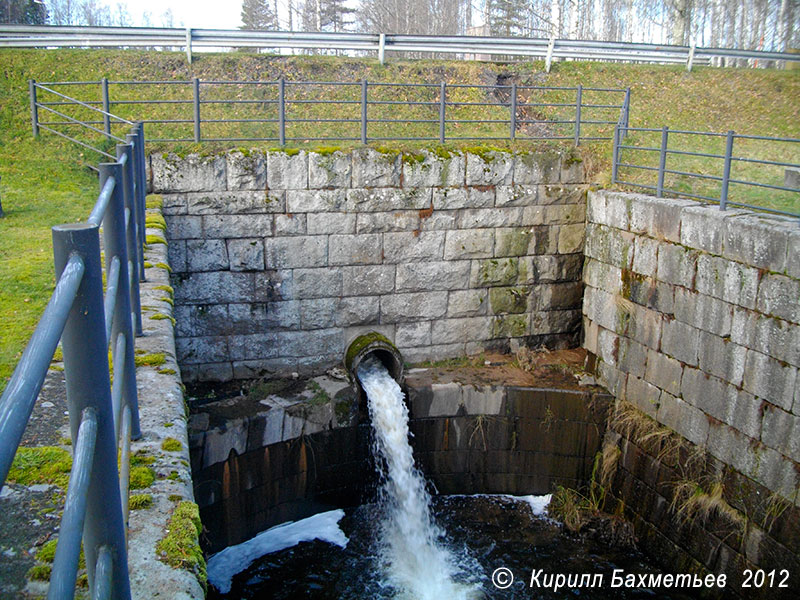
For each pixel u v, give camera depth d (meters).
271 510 10.34
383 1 34.34
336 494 10.90
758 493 8.34
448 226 11.57
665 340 9.81
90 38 14.02
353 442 10.84
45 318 1.33
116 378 2.57
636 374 10.48
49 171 11.01
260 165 10.52
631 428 10.47
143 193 7.41
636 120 14.82
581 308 12.67
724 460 8.83
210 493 9.62
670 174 11.91
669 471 9.74
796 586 7.82
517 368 11.95
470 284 11.95
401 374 11.12
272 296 11.03
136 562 2.34
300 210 10.81
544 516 11.04
